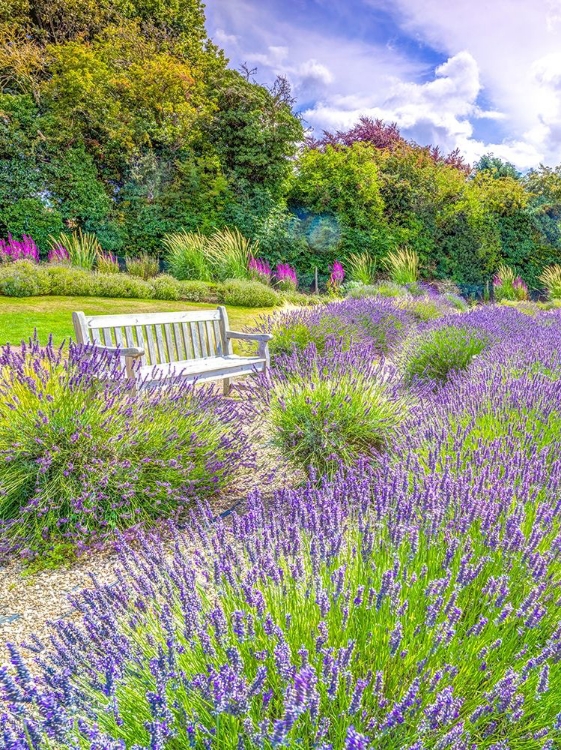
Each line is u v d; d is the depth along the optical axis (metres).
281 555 1.71
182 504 2.98
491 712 1.15
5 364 2.96
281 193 17.58
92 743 0.92
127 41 17.97
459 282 20.45
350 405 3.52
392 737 1.11
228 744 1.04
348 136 24.91
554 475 2.21
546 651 1.21
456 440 2.68
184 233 15.39
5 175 13.77
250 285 11.86
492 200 21.92
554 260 22.72
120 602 1.56
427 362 5.86
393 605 1.37
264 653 1.18
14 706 1.06
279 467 3.44
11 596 2.24
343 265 17.86
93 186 14.97
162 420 3.22
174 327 4.70
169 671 1.13
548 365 4.39
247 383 4.80
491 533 1.66
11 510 2.77
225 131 16.78
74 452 2.83
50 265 11.75
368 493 2.17
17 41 16.08
